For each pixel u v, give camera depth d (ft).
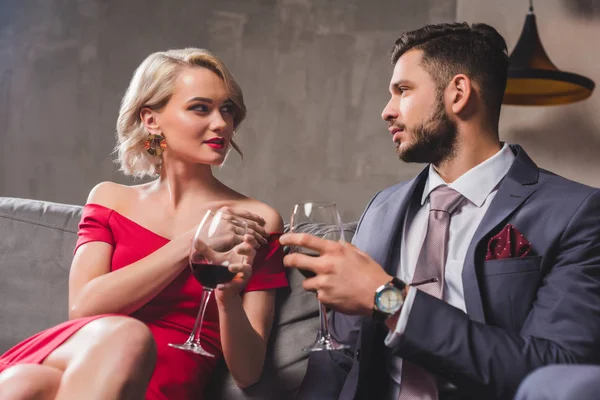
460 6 15.78
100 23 19.24
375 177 18.39
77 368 4.49
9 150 19.49
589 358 4.48
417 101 5.61
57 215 7.39
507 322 4.90
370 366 5.33
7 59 19.58
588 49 14.78
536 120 15.15
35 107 19.43
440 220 5.45
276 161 18.88
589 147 14.79
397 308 4.55
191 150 6.74
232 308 5.75
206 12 19.04
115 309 6.14
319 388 5.51
